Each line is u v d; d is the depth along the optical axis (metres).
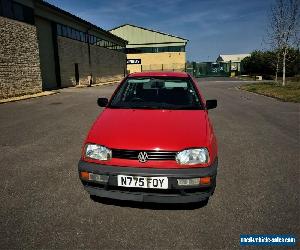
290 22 19.86
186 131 3.10
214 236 2.72
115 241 2.63
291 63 33.84
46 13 19.70
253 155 5.20
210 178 2.86
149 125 3.22
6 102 12.66
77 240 2.64
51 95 16.53
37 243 2.59
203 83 29.84
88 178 2.98
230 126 7.72
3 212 3.13
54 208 3.22
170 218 3.03
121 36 50.84
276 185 3.88
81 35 26.73
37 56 16.84
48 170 4.41
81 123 8.09
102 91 19.67
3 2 13.73
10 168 4.50
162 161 2.85
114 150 2.93
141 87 4.30
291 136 6.60
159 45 50.53
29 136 6.57
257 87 20.66
